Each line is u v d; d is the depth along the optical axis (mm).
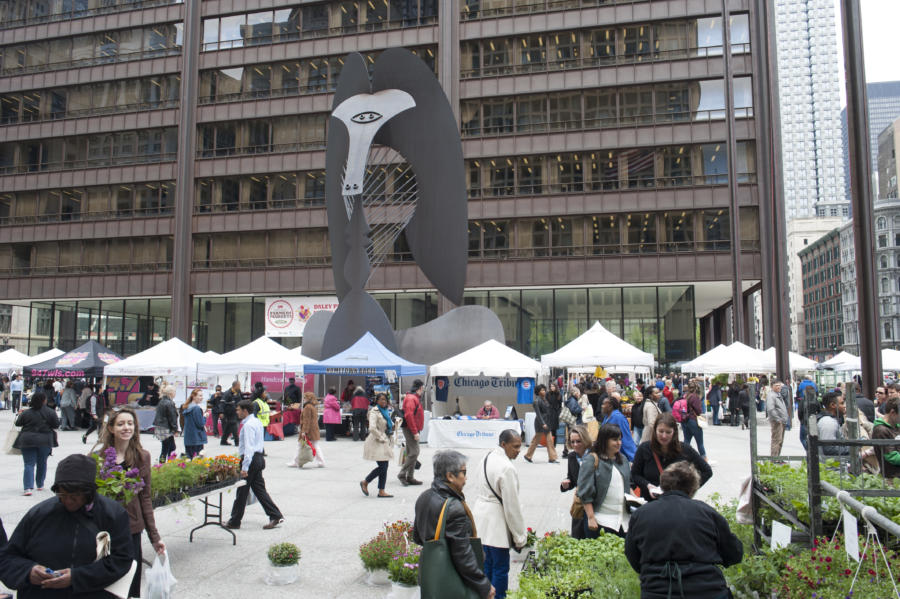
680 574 3436
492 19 41281
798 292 145000
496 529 5188
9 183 47281
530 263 39438
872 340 14148
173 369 21062
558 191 39656
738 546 3650
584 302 39531
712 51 38750
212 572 6605
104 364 23375
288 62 44250
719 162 38125
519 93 40531
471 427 17266
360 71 25719
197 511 9492
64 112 47469
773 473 5629
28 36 48281
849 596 3482
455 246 24781
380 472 10695
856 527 3773
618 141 39219
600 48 40125
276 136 43938
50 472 13383
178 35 45906
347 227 25375
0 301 48219
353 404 19859
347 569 6727
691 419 14023
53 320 47562
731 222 36906
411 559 5723
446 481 4148
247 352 22125
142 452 5289
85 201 46125
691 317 38125
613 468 5547
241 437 8406
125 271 44688
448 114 24859
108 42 47094
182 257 43656
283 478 12719
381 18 43094
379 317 24469
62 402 24125
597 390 19578
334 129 26516
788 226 149125
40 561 3314
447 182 24875
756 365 24562
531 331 39969
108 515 3480
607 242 38875
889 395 10148
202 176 44344
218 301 44125
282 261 42969
